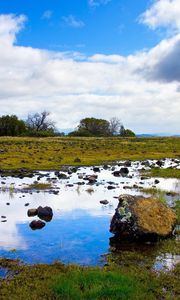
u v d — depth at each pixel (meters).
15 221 20.62
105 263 14.72
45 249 16.23
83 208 24.06
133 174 42.12
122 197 18.91
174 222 18.47
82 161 53.59
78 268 13.80
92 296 11.48
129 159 60.41
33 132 151.62
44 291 11.94
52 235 18.22
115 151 73.19
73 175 40.22
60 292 11.84
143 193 29.73
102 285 12.05
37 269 13.74
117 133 184.88
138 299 11.47
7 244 16.80
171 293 12.20
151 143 107.38
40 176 38.19
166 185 34.28
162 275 13.40
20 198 27.05
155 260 15.09
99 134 180.25
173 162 57.53
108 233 18.61
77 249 16.30
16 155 56.66
